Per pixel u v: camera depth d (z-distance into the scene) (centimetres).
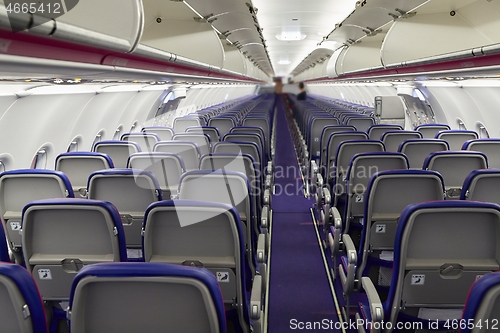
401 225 206
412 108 1140
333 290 398
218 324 140
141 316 147
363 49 923
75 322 142
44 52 177
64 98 570
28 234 242
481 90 743
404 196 305
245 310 255
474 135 607
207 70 554
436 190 300
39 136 574
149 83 643
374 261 323
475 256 219
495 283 120
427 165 409
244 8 482
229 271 240
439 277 225
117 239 239
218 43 561
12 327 148
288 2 586
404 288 231
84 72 252
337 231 373
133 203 347
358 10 516
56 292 260
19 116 502
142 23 235
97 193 344
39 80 332
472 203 202
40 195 338
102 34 192
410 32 542
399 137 592
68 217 239
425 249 221
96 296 144
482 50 318
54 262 247
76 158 432
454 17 511
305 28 823
